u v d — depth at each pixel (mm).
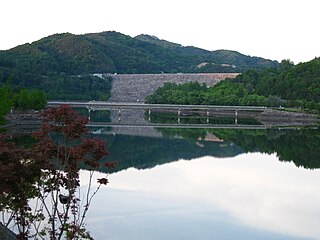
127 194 46781
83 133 18938
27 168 17781
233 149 89812
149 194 47719
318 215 41906
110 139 102312
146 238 34094
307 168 67562
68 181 19250
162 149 87625
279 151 87688
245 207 44156
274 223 39125
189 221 38875
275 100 189750
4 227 23359
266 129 136750
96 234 34250
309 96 191750
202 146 93750
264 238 35406
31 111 128000
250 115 190125
